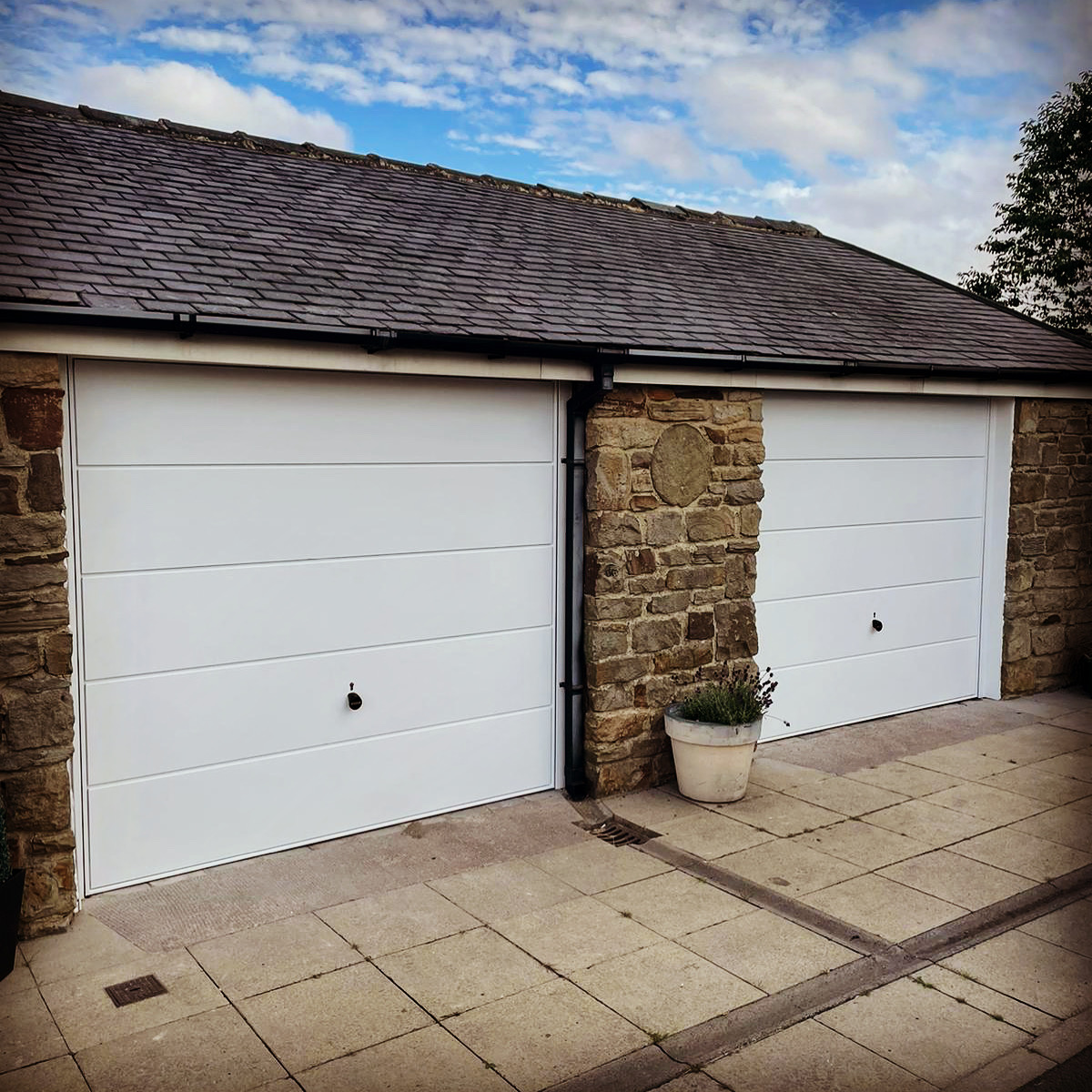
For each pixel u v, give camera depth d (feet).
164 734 15.51
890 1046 11.63
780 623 22.99
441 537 18.01
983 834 17.80
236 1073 10.91
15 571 13.42
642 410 19.36
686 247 26.99
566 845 17.33
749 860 16.66
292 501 16.40
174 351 14.32
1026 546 26.84
